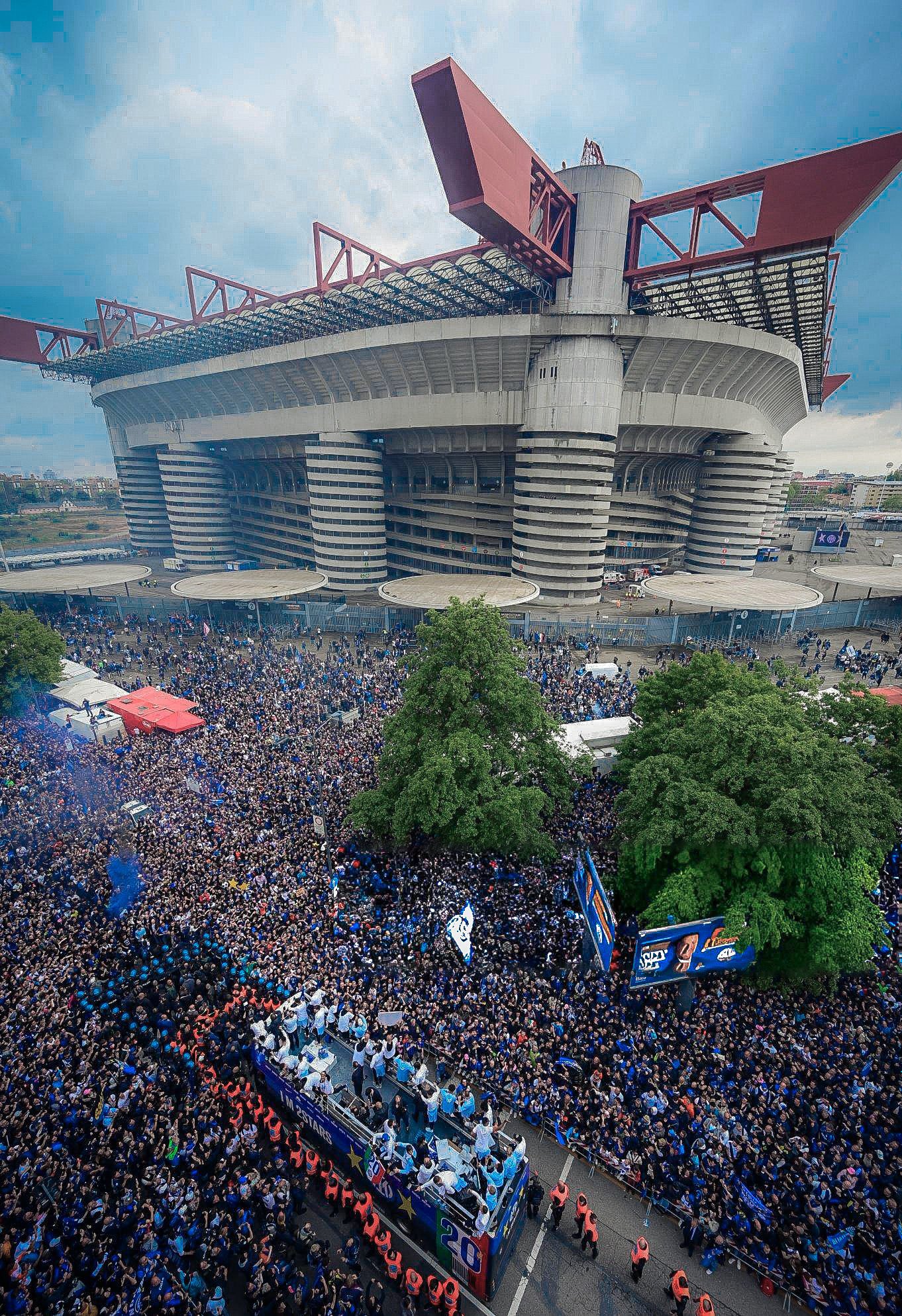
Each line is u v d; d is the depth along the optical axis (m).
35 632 49.56
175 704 46.69
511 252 63.59
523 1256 15.97
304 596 100.62
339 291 74.25
